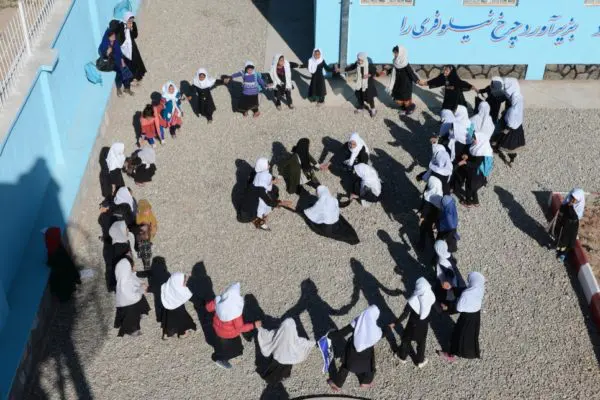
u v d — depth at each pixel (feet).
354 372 30.86
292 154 41.39
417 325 31.35
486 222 40.83
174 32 58.75
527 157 45.68
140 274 36.70
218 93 51.55
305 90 52.13
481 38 51.67
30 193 37.17
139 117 48.67
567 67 52.95
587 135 47.55
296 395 31.86
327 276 37.45
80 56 46.42
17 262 35.35
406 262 38.22
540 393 32.07
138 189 42.78
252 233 39.96
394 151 46.06
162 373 32.78
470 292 31.12
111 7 54.24
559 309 35.78
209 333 34.50
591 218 40.14
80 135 43.83
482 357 33.55
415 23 51.01
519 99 42.88
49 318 35.04
